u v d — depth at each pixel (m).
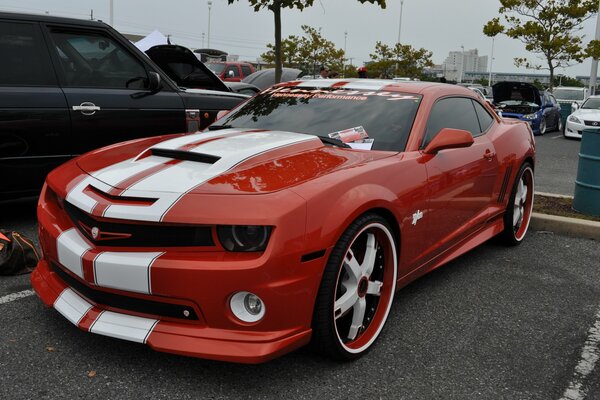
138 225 2.38
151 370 2.55
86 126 4.64
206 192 2.41
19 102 4.29
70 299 2.63
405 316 3.30
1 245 3.59
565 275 4.16
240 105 4.11
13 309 3.11
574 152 12.66
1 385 2.38
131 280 2.34
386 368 2.69
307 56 35.66
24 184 4.46
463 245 3.99
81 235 2.60
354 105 3.64
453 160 3.55
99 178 2.69
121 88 4.91
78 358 2.62
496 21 27.88
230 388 2.44
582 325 3.30
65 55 4.64
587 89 24.31
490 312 3.43
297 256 2.32
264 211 2.30
